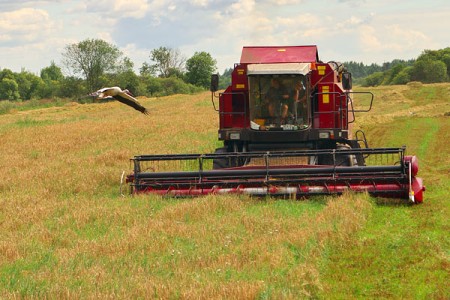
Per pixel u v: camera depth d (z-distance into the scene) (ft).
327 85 60.49
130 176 57.36
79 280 32.04
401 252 37.50
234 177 55.36
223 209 49.16
